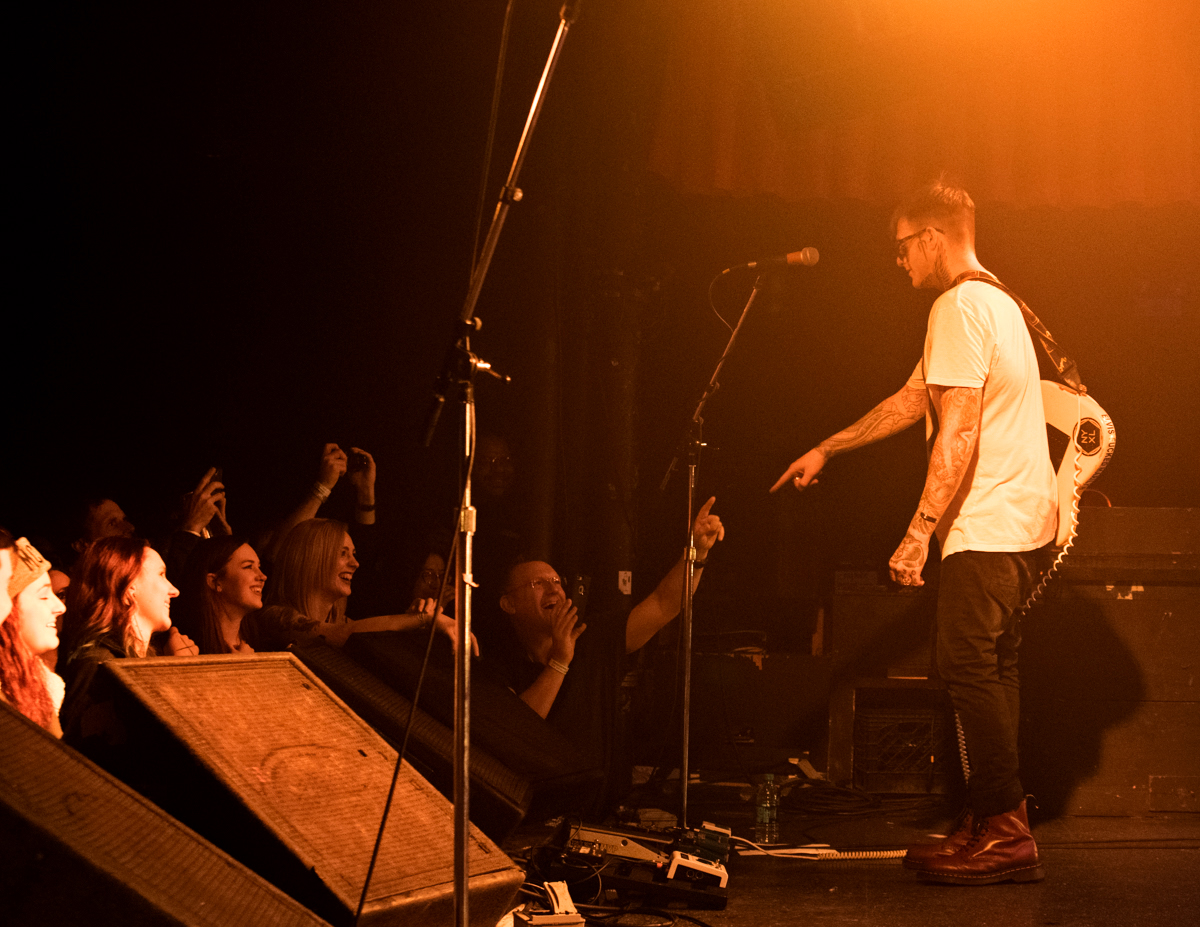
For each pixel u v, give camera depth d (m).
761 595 6.20
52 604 2.15
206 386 5.98
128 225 5.84
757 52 4.36
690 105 4.60
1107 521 3.97
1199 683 3.95
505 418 4.66
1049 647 3.98
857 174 4.67
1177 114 4.68
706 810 4.06
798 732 5.06
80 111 5.48
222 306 5.94
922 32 4.22
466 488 1.88
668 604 4.13
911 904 2.80
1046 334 3.42
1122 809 3.92
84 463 6.01
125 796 1.64
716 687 5.10
